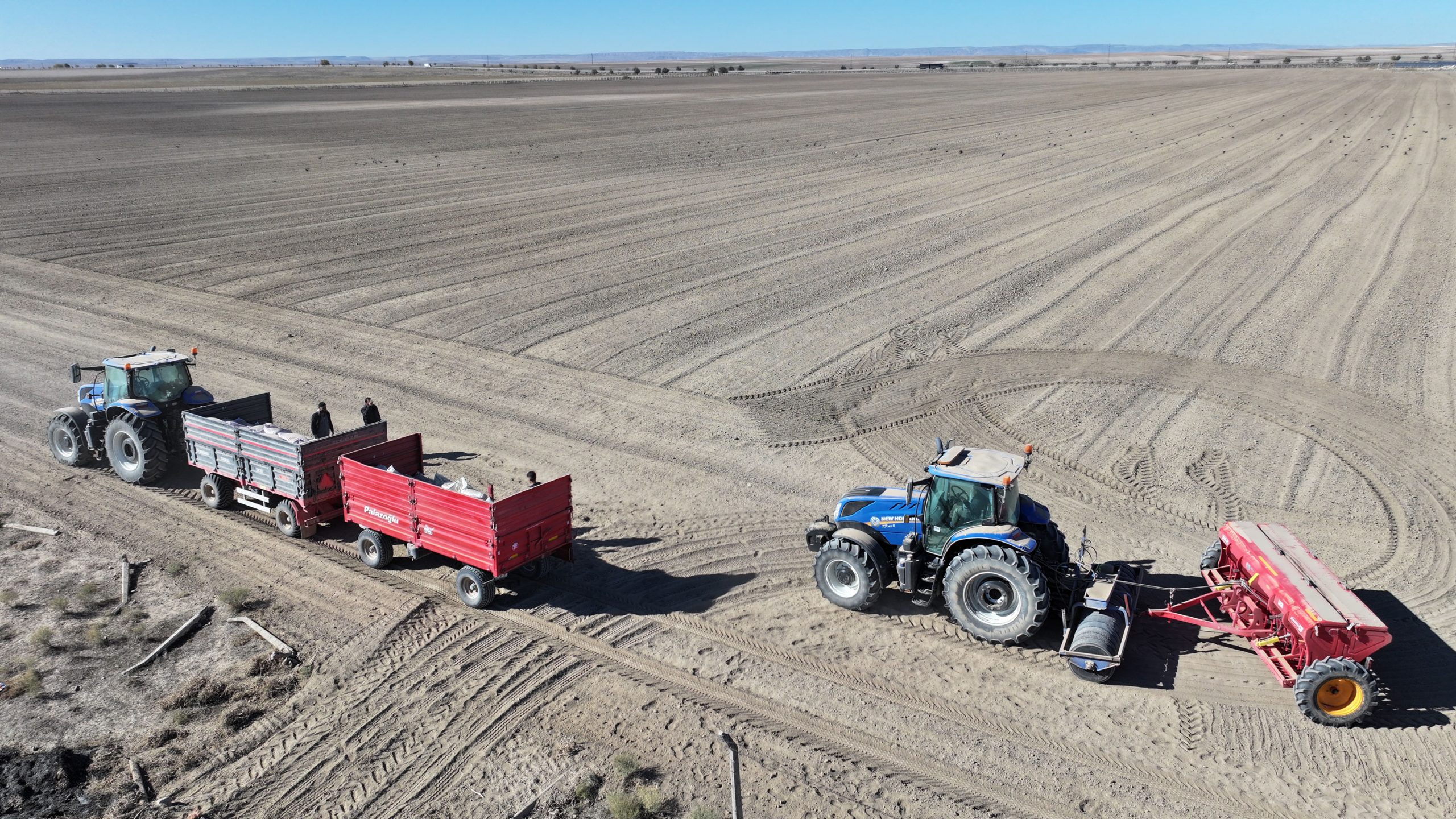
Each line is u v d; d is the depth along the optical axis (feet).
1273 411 59.36
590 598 39.22
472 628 36.76
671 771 28.63
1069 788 28.09
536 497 38.29
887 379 66.23
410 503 39.37
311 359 71.05
